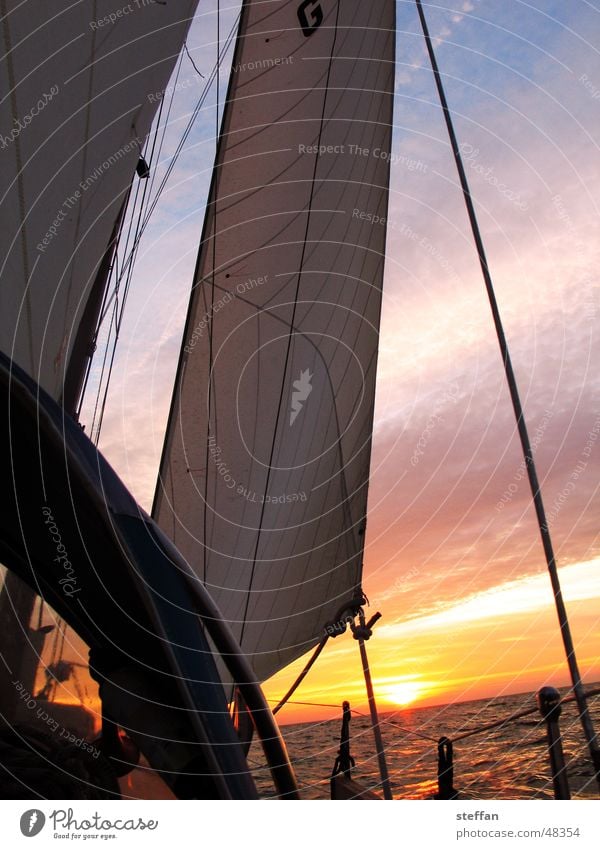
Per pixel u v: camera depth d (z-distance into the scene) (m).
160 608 1.65
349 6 8.62
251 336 7.80
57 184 2.87
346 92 8.66
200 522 7.28
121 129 3.61
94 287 4.85
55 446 1.62
